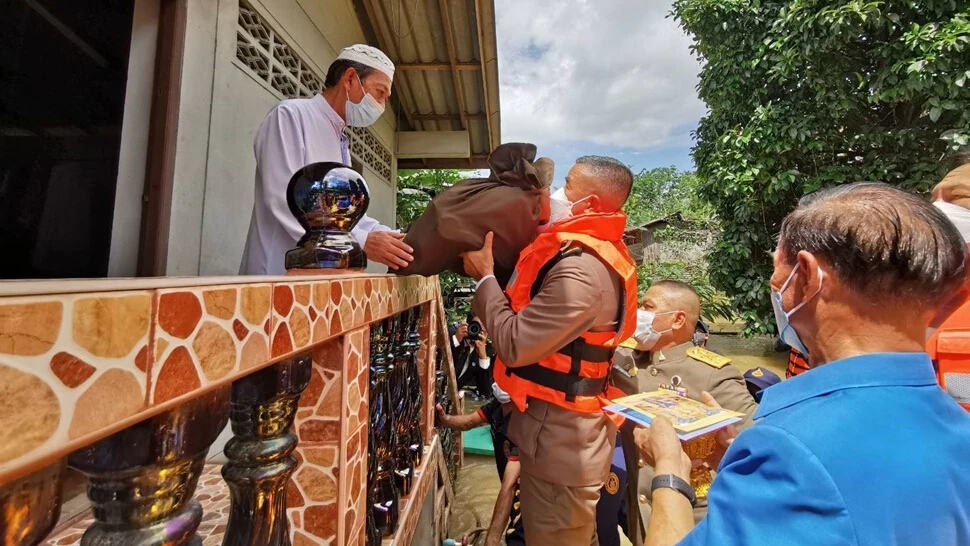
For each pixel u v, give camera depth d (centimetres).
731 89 741
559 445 157
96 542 51
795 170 671
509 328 150
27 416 31
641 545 224
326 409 96
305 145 182
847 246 78
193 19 231
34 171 176
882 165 636
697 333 313
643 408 145
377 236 151
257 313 61
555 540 159
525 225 161
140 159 217
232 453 76
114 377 38
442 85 562
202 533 111
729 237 773
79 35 189
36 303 32
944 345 151
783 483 68
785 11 651
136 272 214
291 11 326
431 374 234
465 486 394
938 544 64
